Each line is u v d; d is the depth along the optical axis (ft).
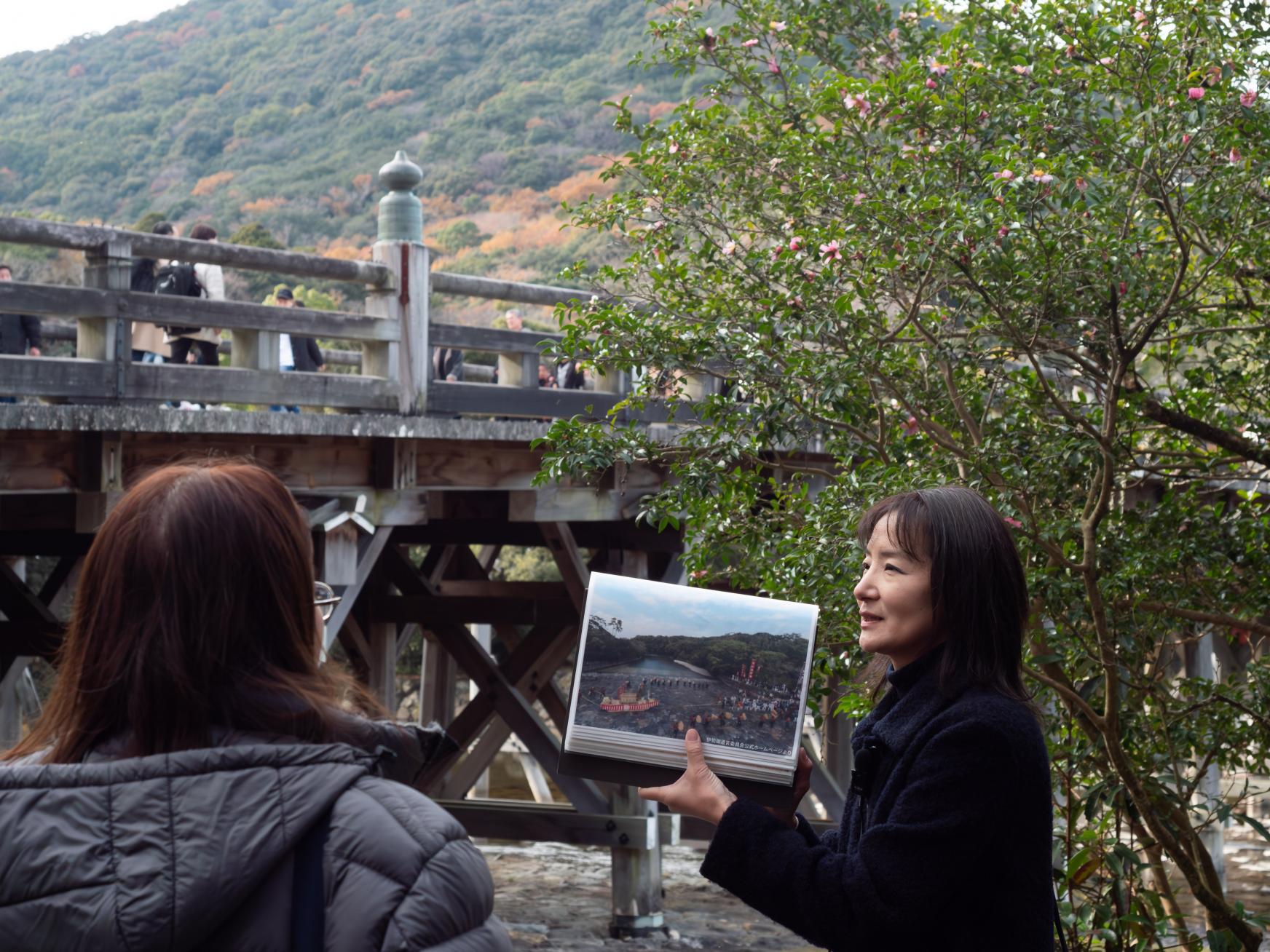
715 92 16.74
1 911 3.71
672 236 15.81
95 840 3.73
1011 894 5.38
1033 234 12.38
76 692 4.18
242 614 4.16
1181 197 13.34
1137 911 13.21
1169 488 16.51
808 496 15.34
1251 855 35.91
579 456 14.02
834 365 13.37
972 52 15.03
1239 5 13.84
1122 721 14.07
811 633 5.86
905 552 5.86
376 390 20.86
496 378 36.17
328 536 18.90
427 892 3.77
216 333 25.88
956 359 14.12
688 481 14.06
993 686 5.70
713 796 5.61
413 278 21.35
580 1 208.54
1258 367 17.21
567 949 26.04
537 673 29.73
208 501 4.21
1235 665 33.50
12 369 16.20
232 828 3.76
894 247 13.21
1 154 184.44
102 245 17.33
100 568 4.22
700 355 13.92
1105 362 13.80
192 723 4.05
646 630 5.83
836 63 17.61
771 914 5.54
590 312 14.66
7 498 19.19
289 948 3.78
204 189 174.09
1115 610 14.40
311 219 162.61
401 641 35.24
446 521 29.84
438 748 4.46
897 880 5.23
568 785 26.25
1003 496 13.04
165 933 3.64
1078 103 13.91
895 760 5.66
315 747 3.96
